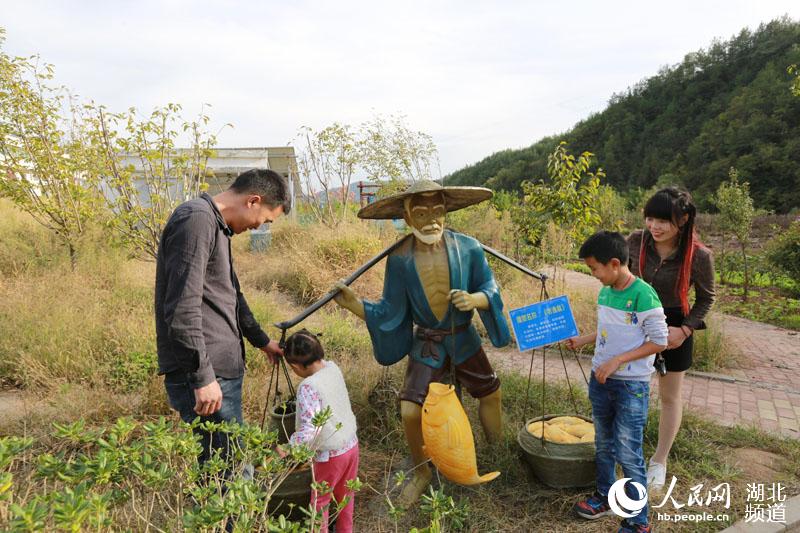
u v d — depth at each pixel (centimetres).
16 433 357
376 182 1380
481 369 338
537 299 787
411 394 316
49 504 149
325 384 260
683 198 298
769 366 633
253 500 159
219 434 248
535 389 457
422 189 300
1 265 801
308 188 1321
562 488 310
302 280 859
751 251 1766
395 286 325
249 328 301
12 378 479
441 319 322
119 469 172
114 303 645
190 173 697
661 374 311
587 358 618
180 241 226
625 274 276
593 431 324
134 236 673
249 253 1151
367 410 407
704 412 437
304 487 267
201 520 149
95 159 686
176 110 661
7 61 723
